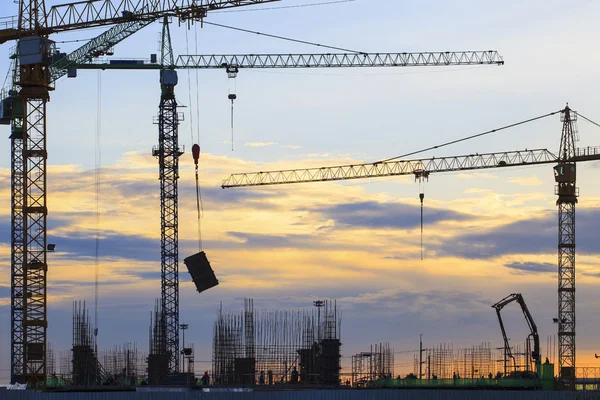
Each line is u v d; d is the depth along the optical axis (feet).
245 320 558.97
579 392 461.37
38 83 517.96
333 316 551.18
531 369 646.33
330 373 536.83
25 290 520.83
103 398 411.54
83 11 554.46
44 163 520.42
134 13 567.59
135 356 629.51
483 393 422.00
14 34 545.44
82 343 599.98
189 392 408.26
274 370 553.64
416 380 510.99
